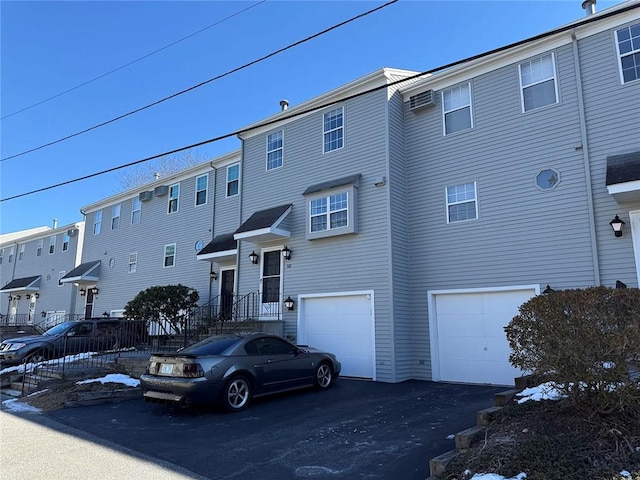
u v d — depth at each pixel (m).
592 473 3.80
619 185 8.63
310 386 9.85
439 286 11.80
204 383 7.71
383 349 11.50
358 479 4.73
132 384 9.99
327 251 13.16
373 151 12.69
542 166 10.66
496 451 4.44
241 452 5.71
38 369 11.93
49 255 29.17
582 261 9.80
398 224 12.27
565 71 10.68
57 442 6.29
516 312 10.61
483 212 11.39
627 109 9.74
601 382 4.48
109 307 22.28
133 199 22.52
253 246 15.31
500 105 11.56
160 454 5.68
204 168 19.05
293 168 14.66
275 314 14.10
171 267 19.47
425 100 12.77
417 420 7.04
